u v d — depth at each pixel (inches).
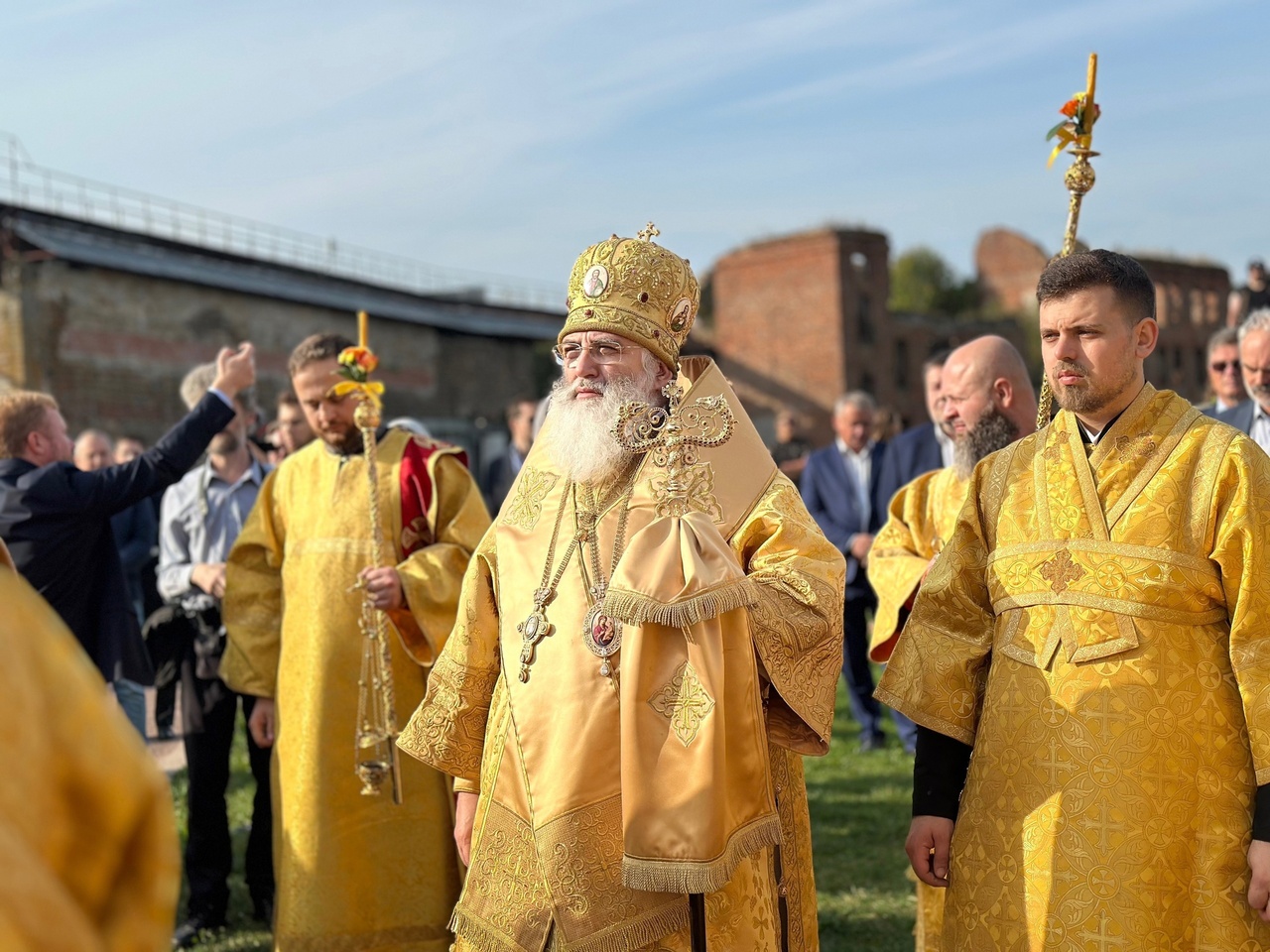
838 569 112.0
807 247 1480.1
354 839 170.4
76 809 39.3
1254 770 96.2
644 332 118.6
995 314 2081.7
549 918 106.9
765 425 1493.6
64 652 41.3
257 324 940.0
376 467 178.7
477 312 1273.4
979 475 115.6
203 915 207.8
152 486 179.8
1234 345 235.8
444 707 124.1
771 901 107.7
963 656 111.7
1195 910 97.2
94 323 807.7
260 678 186.4
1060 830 100.0
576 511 118.0
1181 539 101.0
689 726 100.1
